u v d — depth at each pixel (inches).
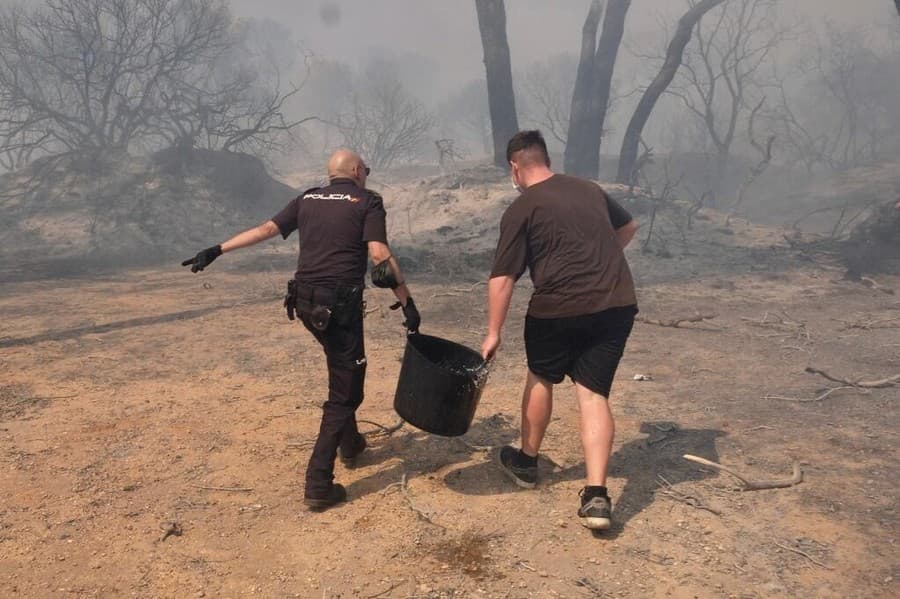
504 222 127.3
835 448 155.7
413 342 137.3
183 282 416.5
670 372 221.9
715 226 560.4
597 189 129.9
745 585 104.0
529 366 132.2
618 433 167.6
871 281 390.3
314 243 132.8
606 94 836.6
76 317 305.6
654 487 137.1
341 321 129.0
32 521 124.3
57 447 157.9
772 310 329.1
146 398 193.2
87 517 126.2
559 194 125.8
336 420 131.9
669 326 289.1
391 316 306.2
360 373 133.7
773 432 166.6
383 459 152.9
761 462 148.9
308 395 196.9
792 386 204.5
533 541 117.2
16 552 114.2
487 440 163.0
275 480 142.3
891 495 131.9
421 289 379.2
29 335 269.1
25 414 179.2
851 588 102.7
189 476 143.9
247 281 415.8
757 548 114.1
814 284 394.9
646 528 121.0
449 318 306.2
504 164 721.0
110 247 614.2
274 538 119.6
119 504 131.4
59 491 136.2
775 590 102.6
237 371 220.7
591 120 837.8
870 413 178.5
